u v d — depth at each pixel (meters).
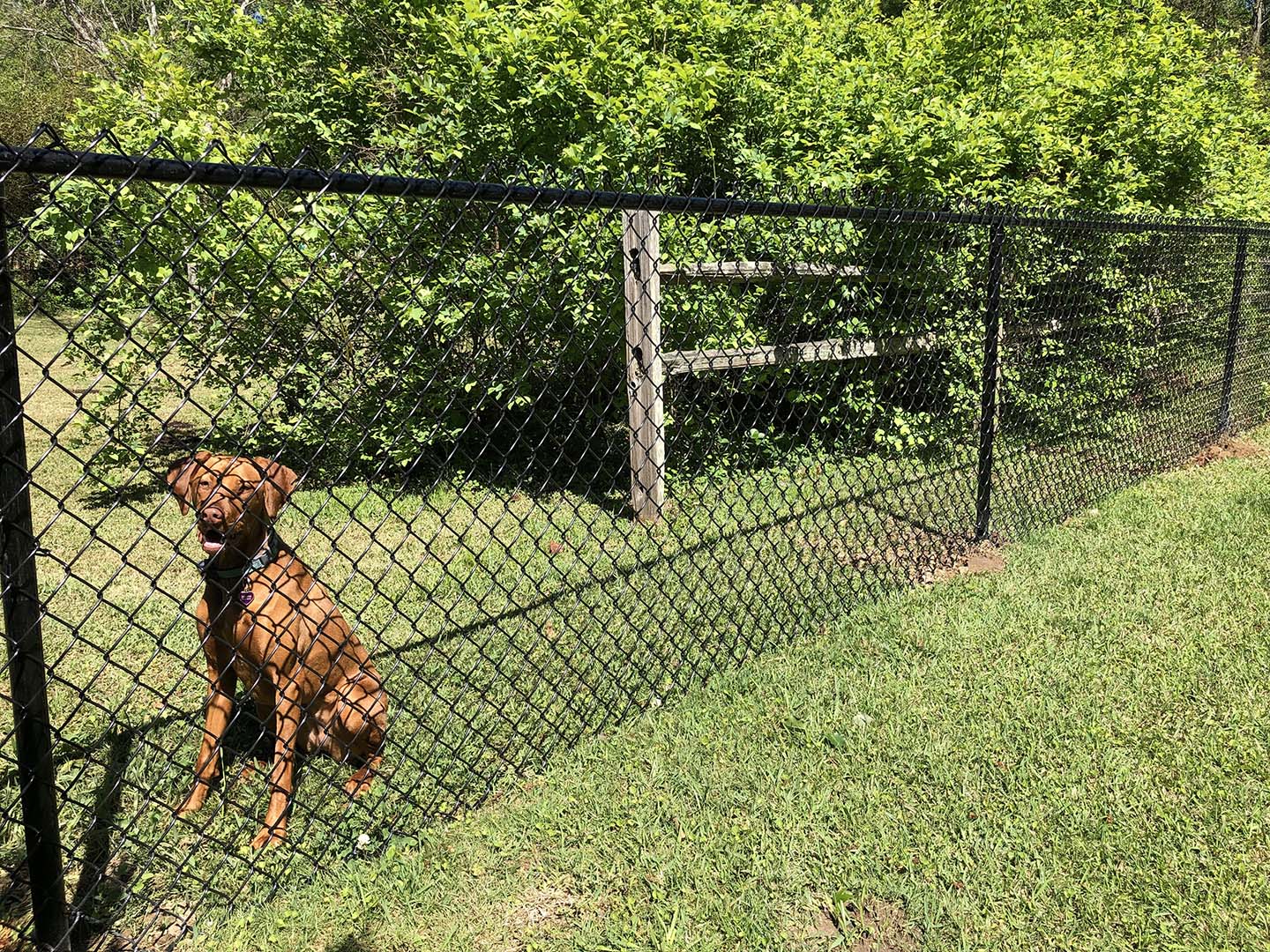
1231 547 4.38
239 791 2.54
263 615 2.28
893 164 6.11
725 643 3.42
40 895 1.75
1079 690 3.03
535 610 3.85
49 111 20.77
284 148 7.00
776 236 4.80
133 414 5.98
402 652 3.45
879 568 4.27
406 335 5.56
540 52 5.53
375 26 6.87
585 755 2.71
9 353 1.54
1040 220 4.45
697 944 1.95
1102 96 7.49
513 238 2.87
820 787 2.53
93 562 4.82
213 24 7.12
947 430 6.08
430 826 2.39
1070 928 1.97
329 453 6.24
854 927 2.01
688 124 5.51
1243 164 8.88
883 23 9.96
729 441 5.61
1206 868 2.15
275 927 2.03
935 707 2.95
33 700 1.67
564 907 2.10
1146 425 6.18
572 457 6.72
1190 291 6.35
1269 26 30.58
